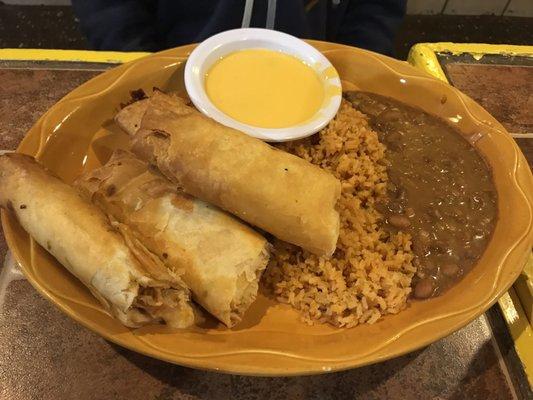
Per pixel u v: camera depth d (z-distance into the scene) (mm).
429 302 208
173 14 376
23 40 532
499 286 202
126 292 175
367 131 255
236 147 209
